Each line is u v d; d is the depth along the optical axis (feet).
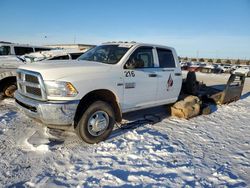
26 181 10.91
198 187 11.14
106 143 15.28
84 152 14.06
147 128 18.78
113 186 10.75
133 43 18.58
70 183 10.89
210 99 29.37
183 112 21.91
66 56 30.60
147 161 13.32
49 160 12.89
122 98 16.70
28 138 15.24
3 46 37.86
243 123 22.59
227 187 11.29
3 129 16.75
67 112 13.62
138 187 10.77
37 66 14.84
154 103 19.77
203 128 20.07
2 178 11.00
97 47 19.86
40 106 13.47
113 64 16.67
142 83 17.98
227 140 17.65
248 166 13.61
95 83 14.87
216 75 104.73
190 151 15.15
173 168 12.70
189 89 26.94
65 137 15.93
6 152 13.44
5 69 23.65
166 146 15.48
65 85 13.71
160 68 19.93
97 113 15.16
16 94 16.03
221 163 13.76
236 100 34.06
